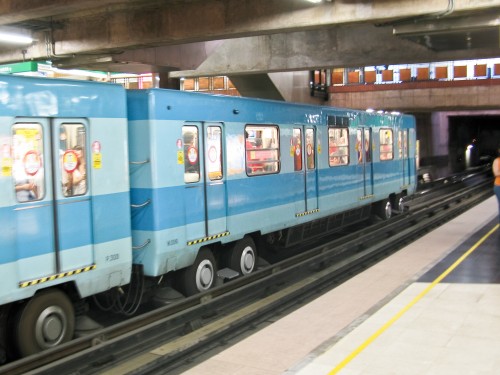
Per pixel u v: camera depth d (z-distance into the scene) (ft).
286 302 28.96
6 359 21.59
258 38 68.59
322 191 41.68
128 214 24.93
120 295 27.30
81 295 22.79
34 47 56.08
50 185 21.48
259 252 36.96
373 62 64.13
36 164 20.98
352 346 19.13
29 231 20.65
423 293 25.61
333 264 39.24
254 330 25.36
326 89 101.14
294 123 38.01
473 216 52.80
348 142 46.34
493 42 49.80
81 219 22.70
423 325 21.12
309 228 42.09
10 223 19.93
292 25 42.47
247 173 32.83
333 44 65.41
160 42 49.06
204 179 29.25
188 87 112.68
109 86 24.03
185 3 46.75
